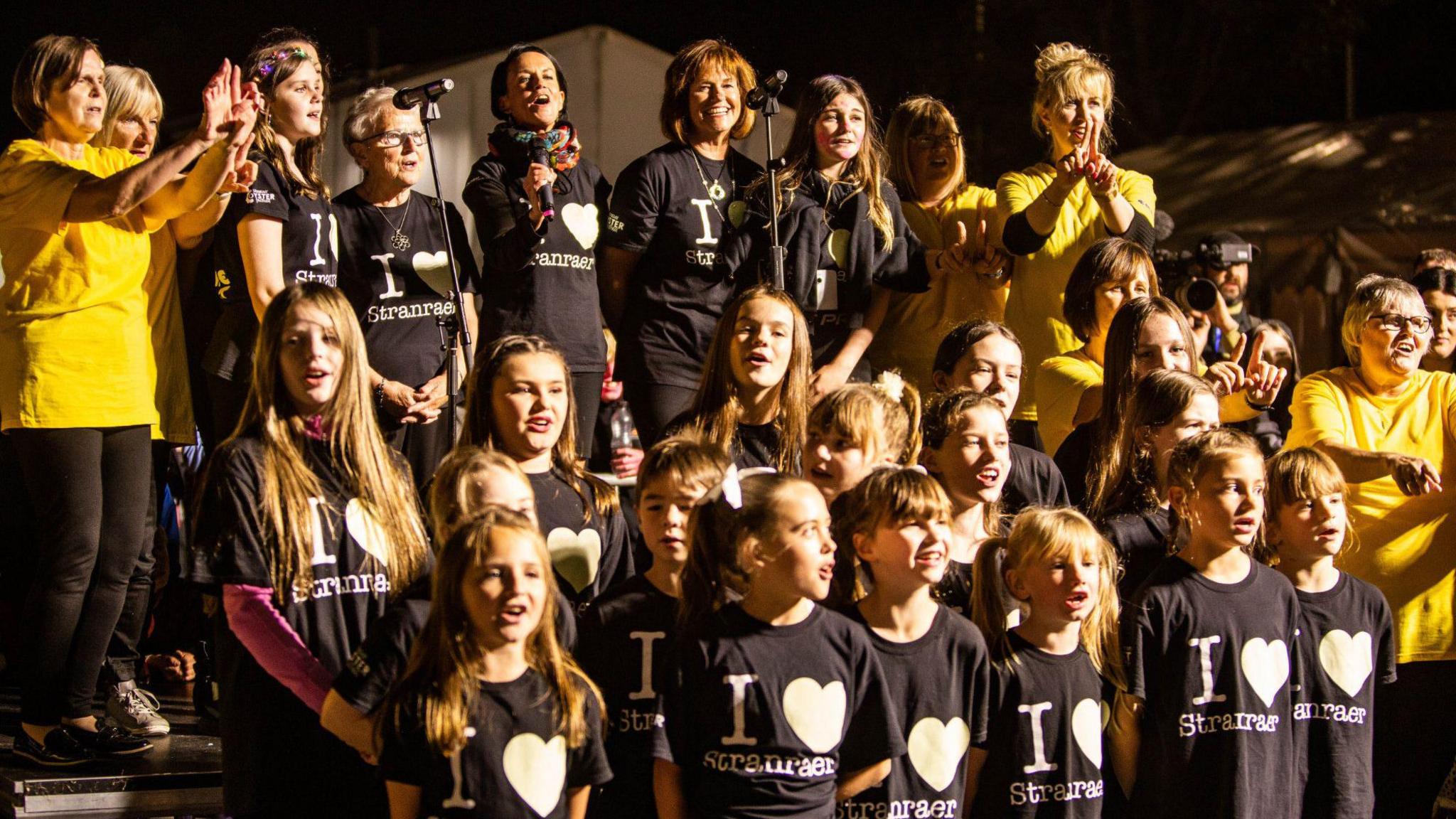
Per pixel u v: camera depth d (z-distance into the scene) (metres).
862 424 3.62
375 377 4.16
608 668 3.34
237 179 3.87
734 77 4.70
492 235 4.41
